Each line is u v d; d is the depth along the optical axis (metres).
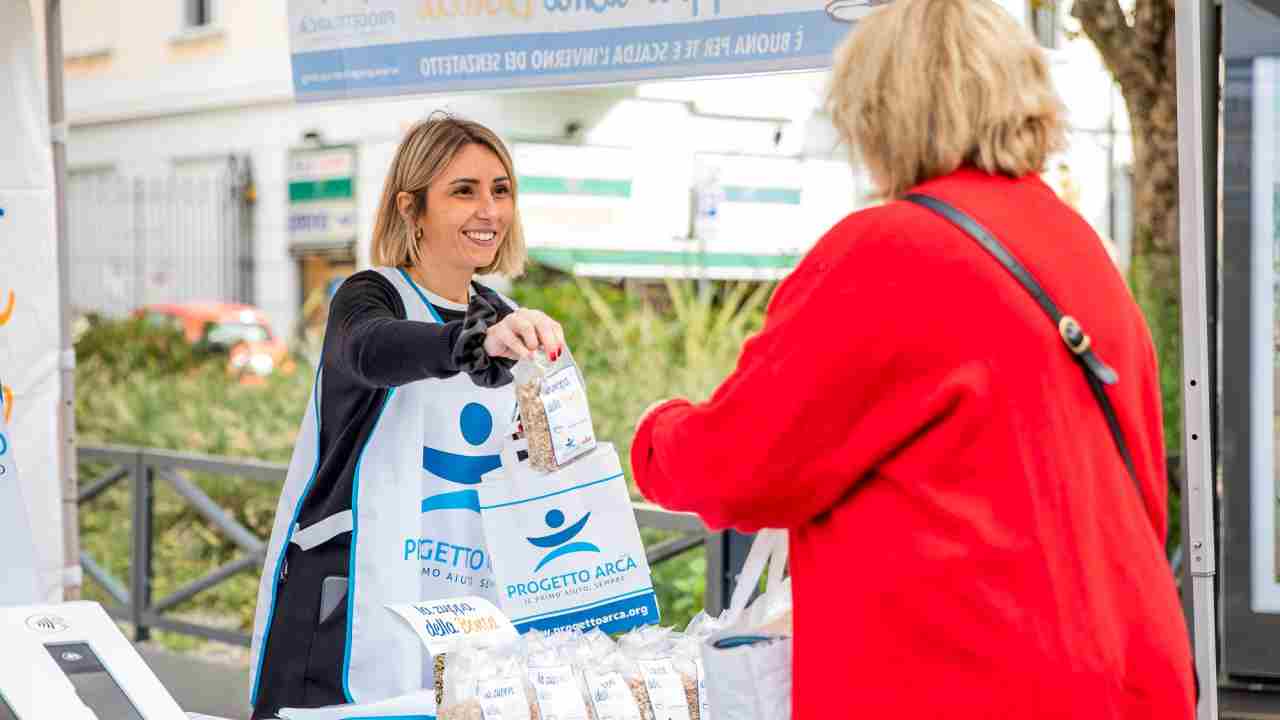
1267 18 4.00
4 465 2.69
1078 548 1.66
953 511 1.65
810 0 2.96
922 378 1.66
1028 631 1.62
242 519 7.14
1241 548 4.10
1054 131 1.81
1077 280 1.74
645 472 1.90
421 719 2.30
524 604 2.63
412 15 3.37
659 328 8.48
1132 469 1.78
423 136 2.84
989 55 1.75
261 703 2.76
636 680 2.25
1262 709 4.02
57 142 4.11
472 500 2.77
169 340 10.63
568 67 3.21
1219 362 4.12
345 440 2.72
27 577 2.69
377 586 2.68
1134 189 7.37
